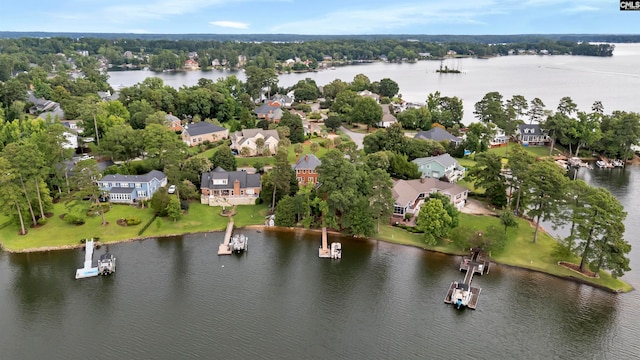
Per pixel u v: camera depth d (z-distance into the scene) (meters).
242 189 104.88
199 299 71.25
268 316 67.50
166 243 88.06
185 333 63.56
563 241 78.12
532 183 85.00
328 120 170.75
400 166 116.00
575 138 143.38
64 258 82.19
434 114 180.50
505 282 75.00
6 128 137.75
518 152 101.25
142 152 130.25
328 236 91.25
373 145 135.00
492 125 145.12
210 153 139.25
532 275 76.75
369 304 70.44
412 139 135.88
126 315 67.25
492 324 65.62
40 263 80.56
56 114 157.62
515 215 97.62
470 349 60.84
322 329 64.75
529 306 69.19
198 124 155.38
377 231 91.56
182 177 107.62
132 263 81.00
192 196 105.06
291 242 89.19
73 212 96.69
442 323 66.00
